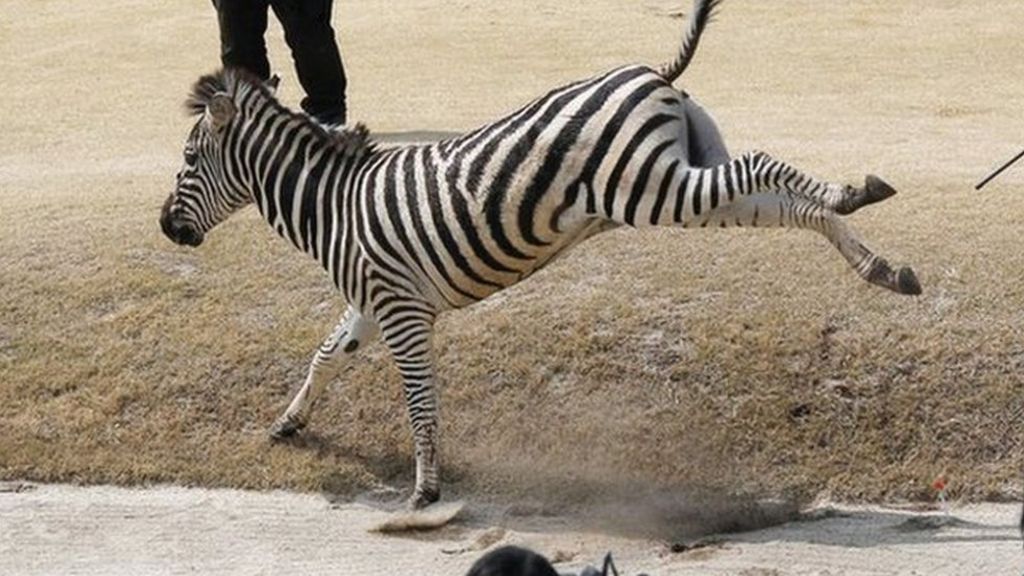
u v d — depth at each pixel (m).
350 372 15.68
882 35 28.81
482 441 15.06
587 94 13.09
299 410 15.01
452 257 13.69
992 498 14.16
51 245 17.72
